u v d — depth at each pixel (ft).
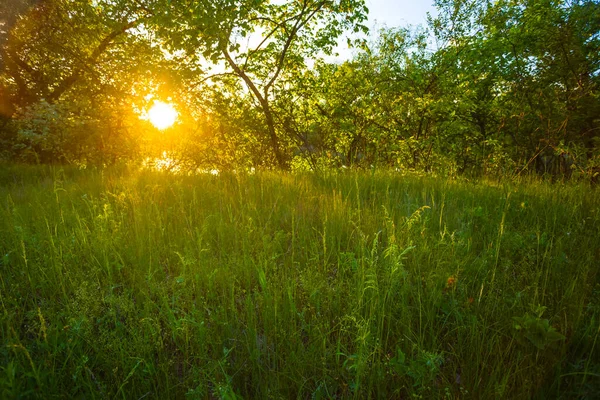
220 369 6.49
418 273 8.86
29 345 6.89
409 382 6.34
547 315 7.66
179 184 16.80
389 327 7.26
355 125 49.78
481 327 7.27
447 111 45.88
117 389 6.24
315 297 8.03
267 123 50.37
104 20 38.81
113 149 33.91
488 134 46.65
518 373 6.17
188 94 43.73
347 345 7.32
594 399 5.68
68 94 40.24
